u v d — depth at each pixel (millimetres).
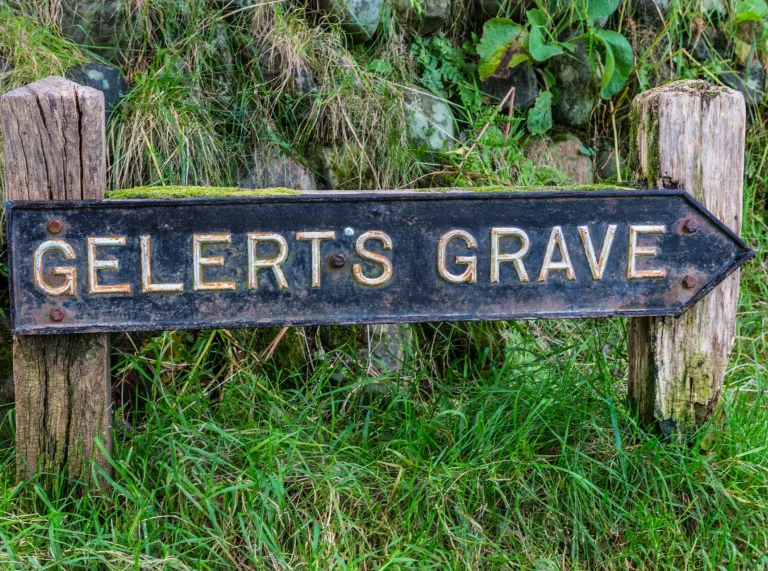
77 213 1951
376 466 2262
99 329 1992
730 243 2223
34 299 1952
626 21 3840
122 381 2586
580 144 3703
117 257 1983
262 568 1932
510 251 2141
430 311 2135
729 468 2268
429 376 2889
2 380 2420
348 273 2096
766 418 2455
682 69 3898
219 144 2984
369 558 2035
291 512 2098
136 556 1802
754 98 4012
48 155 1935
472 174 3230
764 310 3359
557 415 2439
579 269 2174
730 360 3023
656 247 2191
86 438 2061
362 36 3361
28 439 2049
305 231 2061
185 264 2021
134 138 2812
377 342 2893
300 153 3127
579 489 2207
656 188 2232
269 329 2799
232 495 2086
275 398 2516
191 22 3057
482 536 2107
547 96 3561
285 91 3146
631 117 2393
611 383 2615
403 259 2109
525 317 2168
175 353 2701
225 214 2023
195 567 1938
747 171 3859
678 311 2223
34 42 2775
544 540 2145
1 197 2504
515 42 3479
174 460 2049
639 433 2338
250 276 2049
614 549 2162
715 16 4055
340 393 2684
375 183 3182
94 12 2938
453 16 3658
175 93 2932
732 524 2180
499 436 2381
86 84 2803
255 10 3172
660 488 2234
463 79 3561
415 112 3324
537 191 2133
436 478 2146
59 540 1935
